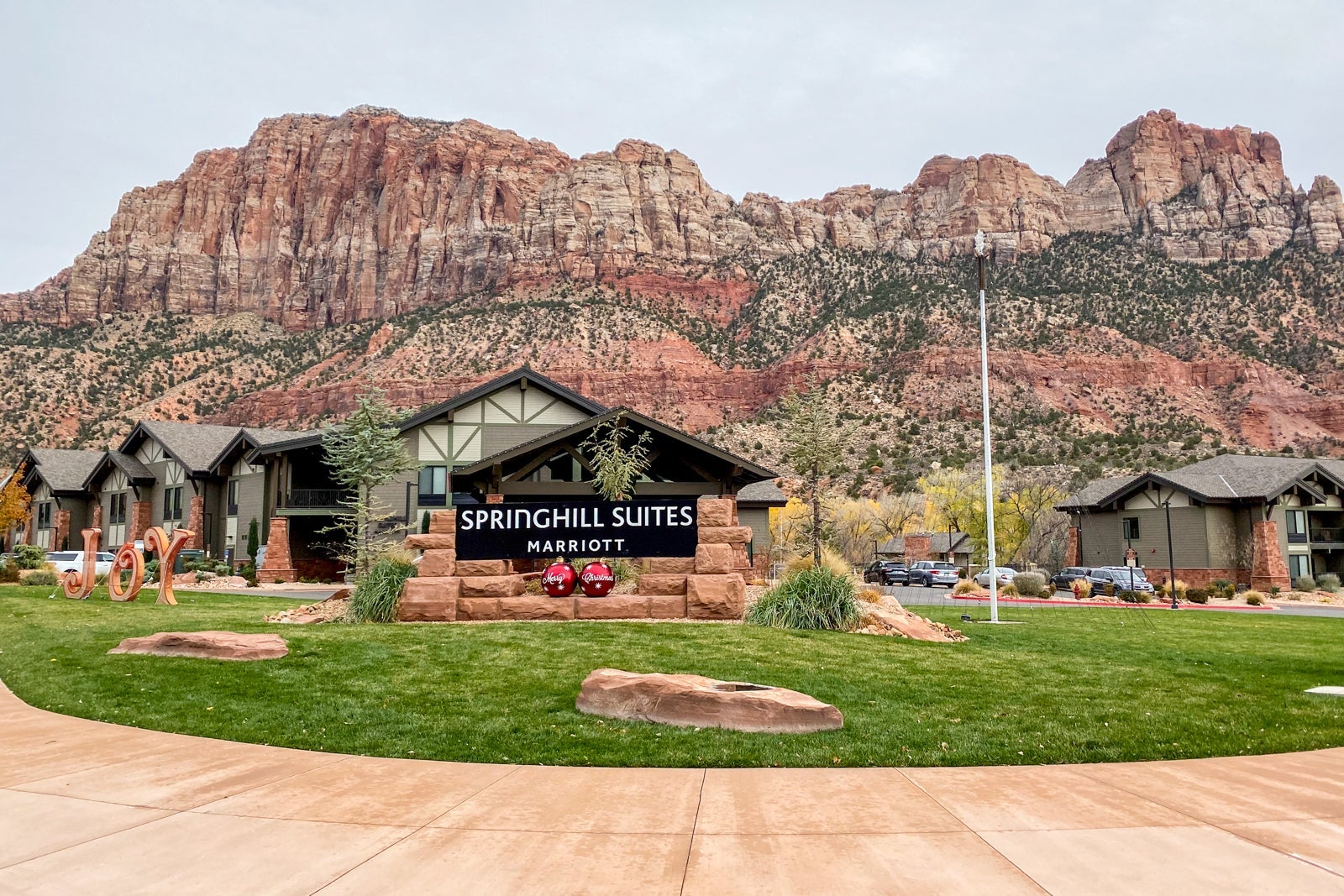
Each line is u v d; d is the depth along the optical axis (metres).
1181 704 10.09
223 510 45.25
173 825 5.72
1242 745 8.18
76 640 13.99
